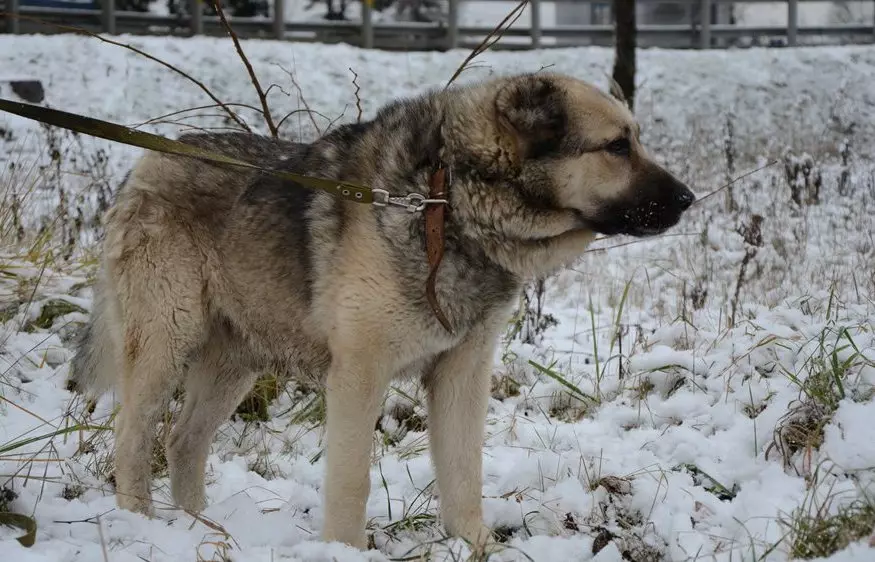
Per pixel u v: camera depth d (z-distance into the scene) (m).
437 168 3.28
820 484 3.24
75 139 9.85
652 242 8.31
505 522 3.53
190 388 3.88
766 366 4.48
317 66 15.12
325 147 3.59
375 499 3.82
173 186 3.63
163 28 16.59
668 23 19.59
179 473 3.76
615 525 3.37
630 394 4.73
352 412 3.25
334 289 3.29
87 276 5.80
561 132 3.29
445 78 15.60
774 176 10.43
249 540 3.19
